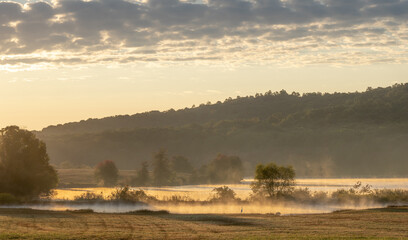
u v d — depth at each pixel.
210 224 40.38
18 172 76.75
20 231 32.56
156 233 32.56
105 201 66.75
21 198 72.75
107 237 29.69
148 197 68.81
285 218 46.03
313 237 29.22
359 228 35.81
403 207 55.59
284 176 68.62
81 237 29.28
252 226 38.47
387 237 29.14
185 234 31.95
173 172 185.25
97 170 161.38
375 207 58.59
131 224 40.22
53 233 31.25
